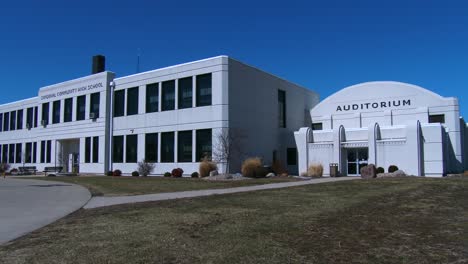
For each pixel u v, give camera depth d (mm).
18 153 55156
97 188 21328
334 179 26406
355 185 20094
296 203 13523
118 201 15125
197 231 8844
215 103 33812
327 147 36531
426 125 32500
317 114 45031
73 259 6691
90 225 9727
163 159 37094
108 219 10547
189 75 35812
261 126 37906
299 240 8062
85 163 43281
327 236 8445
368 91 41812
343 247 7570
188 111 35562
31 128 52719
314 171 33156
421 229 9203
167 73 37438
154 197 16328
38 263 6496
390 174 28484
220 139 33125
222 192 17938
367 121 41469
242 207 12625
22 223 10406
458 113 37281
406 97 39531
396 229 9188
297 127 44188
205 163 32062
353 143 35375
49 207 13609
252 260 6652
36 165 50688
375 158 33875
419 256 7039
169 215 11055
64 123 46531
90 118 42938
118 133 41125
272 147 39281
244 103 35656
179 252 7090
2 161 57781
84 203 14656
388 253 7199
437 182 21125
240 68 35500
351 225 9602
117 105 41750
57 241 8031
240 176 29672
